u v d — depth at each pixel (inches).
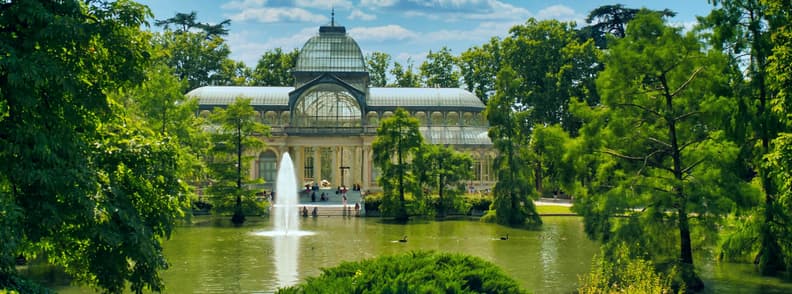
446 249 2340.1
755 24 1782.7
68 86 877.8
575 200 1748.3
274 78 6432.1
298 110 4968.0
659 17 1728.6
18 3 874.8
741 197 1585.9
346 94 4940.9
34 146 866.8
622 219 1656.0
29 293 865.5
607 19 5246.1
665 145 1720.0
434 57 6501.0
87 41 933.2
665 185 1663.4
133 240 976.9
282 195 4362.7
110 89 1055.6
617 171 1724.9
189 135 3127.5
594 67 4854.8
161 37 5885.8
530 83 5118.1
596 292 1237.7
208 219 3464.6
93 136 1042.1
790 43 1433.3
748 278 1770.4
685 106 1695.4
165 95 3046.3
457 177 3617.1
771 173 1610.5
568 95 4793.3
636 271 1226.0
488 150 5068.9
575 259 2128.4
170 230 1117.1
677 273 1585.9
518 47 5054.1
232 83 6230.3
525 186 3228.3
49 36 885.8
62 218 925.8
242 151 3503.9
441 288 853.2
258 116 5083.7
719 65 1642.5
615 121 1678.2
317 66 5182.1
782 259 1830.7
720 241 1918.1
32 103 867.4
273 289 1672.0
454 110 5221.5
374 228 3053.6
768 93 1806.1
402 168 3501.5
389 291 814.5
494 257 2166.6
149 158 1091.9
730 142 1663.4
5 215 807.1
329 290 817.5
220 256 2180.1
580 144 1712.6
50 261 1112.2
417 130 3580.2
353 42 5255.9
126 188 1083.3
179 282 1754.4
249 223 3265.3
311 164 5433.1
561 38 5027.1
